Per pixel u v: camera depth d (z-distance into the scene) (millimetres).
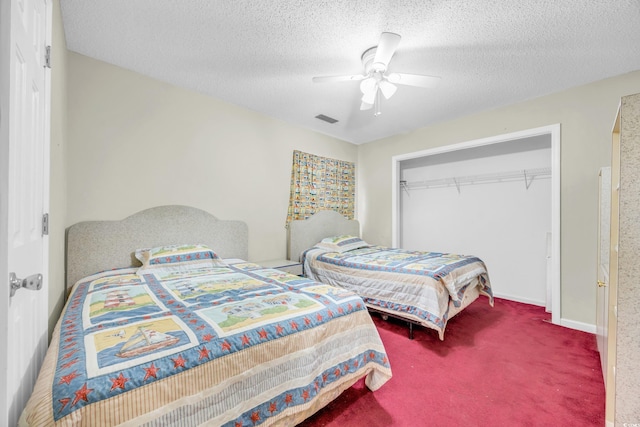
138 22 1813
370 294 2715
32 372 1023
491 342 2350
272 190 3506
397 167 4238
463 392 1671
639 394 1027
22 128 874
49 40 1282
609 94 2494
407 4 1633
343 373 1445
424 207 4617
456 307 2404
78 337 1044
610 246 1313
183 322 1188
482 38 1939
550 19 1749
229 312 1312
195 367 959
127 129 2398
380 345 1646
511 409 1523
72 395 748
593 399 1601
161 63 2309
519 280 3660
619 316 1060
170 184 2648
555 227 2762
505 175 3760
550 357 2092
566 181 2713
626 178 1048
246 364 1078
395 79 2098
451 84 2617
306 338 1288
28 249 959
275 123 3525
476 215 4043
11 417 750
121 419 788
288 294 1623
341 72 2438
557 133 2754
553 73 2420
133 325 1153
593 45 2016
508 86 2656
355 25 1827
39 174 1144
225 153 3049
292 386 1197
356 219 4695
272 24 1828
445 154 4375
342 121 3648
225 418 994
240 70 2410
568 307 2695
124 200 2381
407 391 1680
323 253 3434
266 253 3449
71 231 2076
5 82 630
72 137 2131
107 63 2297
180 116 2709
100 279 1987
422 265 2584
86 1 1624
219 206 3002
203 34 1937
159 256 2287
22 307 896
